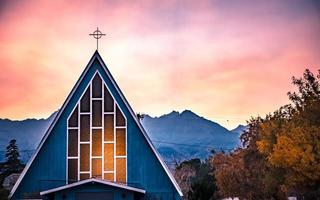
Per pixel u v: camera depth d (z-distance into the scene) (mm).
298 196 47406
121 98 41062
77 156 40438
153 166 40375
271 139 40781
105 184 36750
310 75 39812
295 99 40500
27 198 39531
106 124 40844
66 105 41000
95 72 41375
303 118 37406
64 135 40688
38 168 40156
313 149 34938
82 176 40188
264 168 46031
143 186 40062
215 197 47438
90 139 40656
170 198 39812
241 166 49688
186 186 71500
